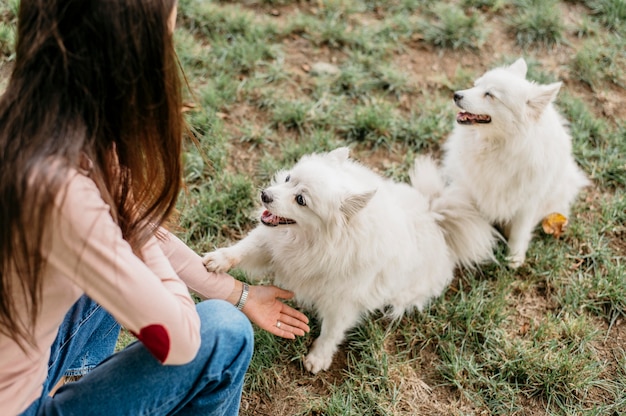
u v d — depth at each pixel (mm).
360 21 1654
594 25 1683
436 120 1417
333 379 1035
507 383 1029
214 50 1502
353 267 967
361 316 1110
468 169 1234
